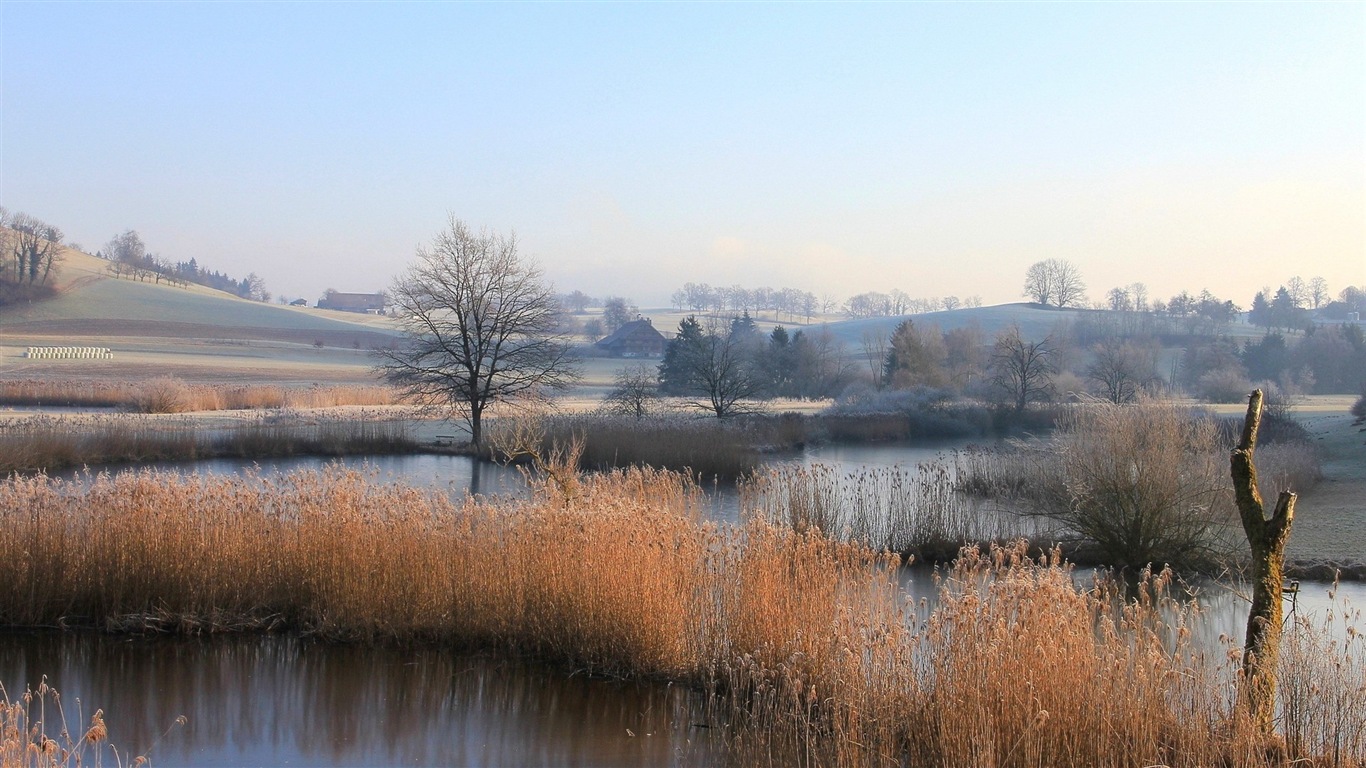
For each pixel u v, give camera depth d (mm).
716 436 35062
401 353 42969
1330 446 35188
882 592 10922
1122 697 7520
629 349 120312
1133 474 17359
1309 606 13883
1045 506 20125
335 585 12219
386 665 11234
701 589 11242
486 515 12938
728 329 85062
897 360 72625
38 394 50156
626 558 11305
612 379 86688
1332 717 7531
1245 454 7691
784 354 78938
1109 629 8312
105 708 9914
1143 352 78750
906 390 56344
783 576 10945
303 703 10109
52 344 96500
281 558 12711
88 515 12812
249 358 96375
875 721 8359
